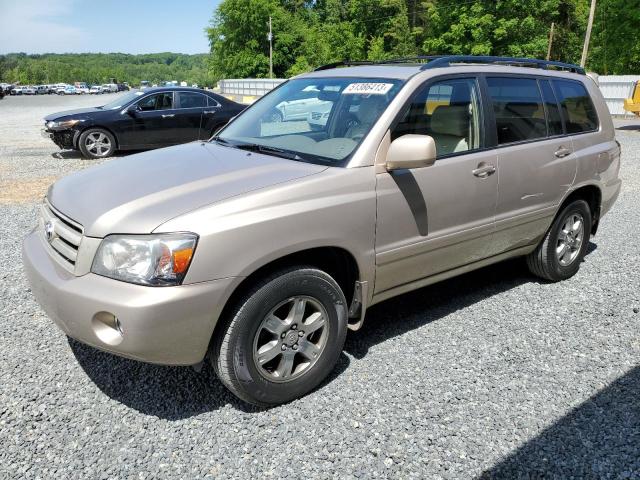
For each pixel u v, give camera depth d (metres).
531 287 4.56
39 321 3.80
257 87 37.41
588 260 5.26
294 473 2.42
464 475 2.42
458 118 3.58
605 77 24.22
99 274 2.52
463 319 3.94
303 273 2.79
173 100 12.09
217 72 70.69
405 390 3.04
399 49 52.72
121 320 2.40
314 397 2.97
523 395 3.01
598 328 3.82
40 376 3.13
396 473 2.43
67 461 2.46
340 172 2.96
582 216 4.67
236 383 2.69
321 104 3.57
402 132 3.23
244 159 3.21
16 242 5.58
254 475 2.40
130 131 11.69
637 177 9.59
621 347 3.56
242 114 4.19
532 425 2.75
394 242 3.20
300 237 2.74
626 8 36.09
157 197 2.69
